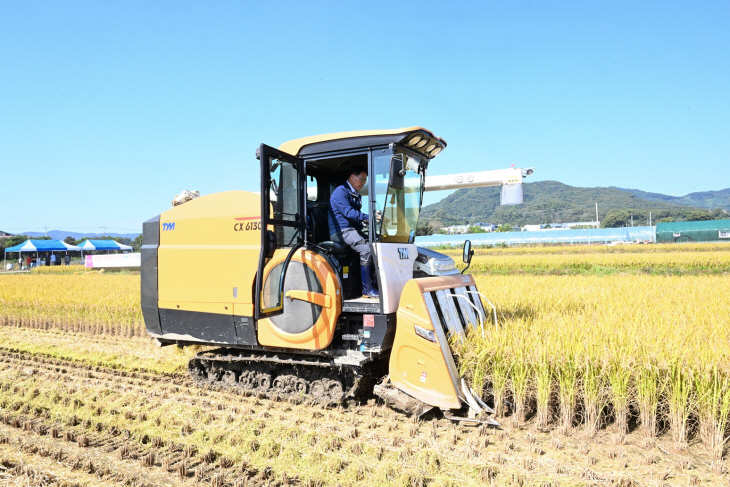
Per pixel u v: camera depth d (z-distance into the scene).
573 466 3.88
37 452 4.34
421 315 4.87
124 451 4.26
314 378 5.60
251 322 5.57
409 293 4.96
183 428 4.79
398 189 5.43
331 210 5.52
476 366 4.94
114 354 8.12
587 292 9.78
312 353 5.36
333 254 5.52
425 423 4.89
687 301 8.30
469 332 5.36
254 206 5.59
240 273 5.64
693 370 4.18
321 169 5.85
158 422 5.00
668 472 3.71
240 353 6.07
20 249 47.50
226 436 4.58
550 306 7.92
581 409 4.75
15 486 3.72
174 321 6.10
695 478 3.61
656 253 32.34
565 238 61.28
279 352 5.65
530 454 4.12
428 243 61.53
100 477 3.85
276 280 5.40
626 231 60.75
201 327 5.91
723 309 7.16
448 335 5.13
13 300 12.39
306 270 5.25
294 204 5.35
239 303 5.63
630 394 4.46
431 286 5.14
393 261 5.16
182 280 6.02
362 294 5.45
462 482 3.67
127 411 5.30
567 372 4.55
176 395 5.90
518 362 4.81
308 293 5.21
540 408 4.70
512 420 4.76
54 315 11.47
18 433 4.87
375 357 5.39
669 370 4.25
